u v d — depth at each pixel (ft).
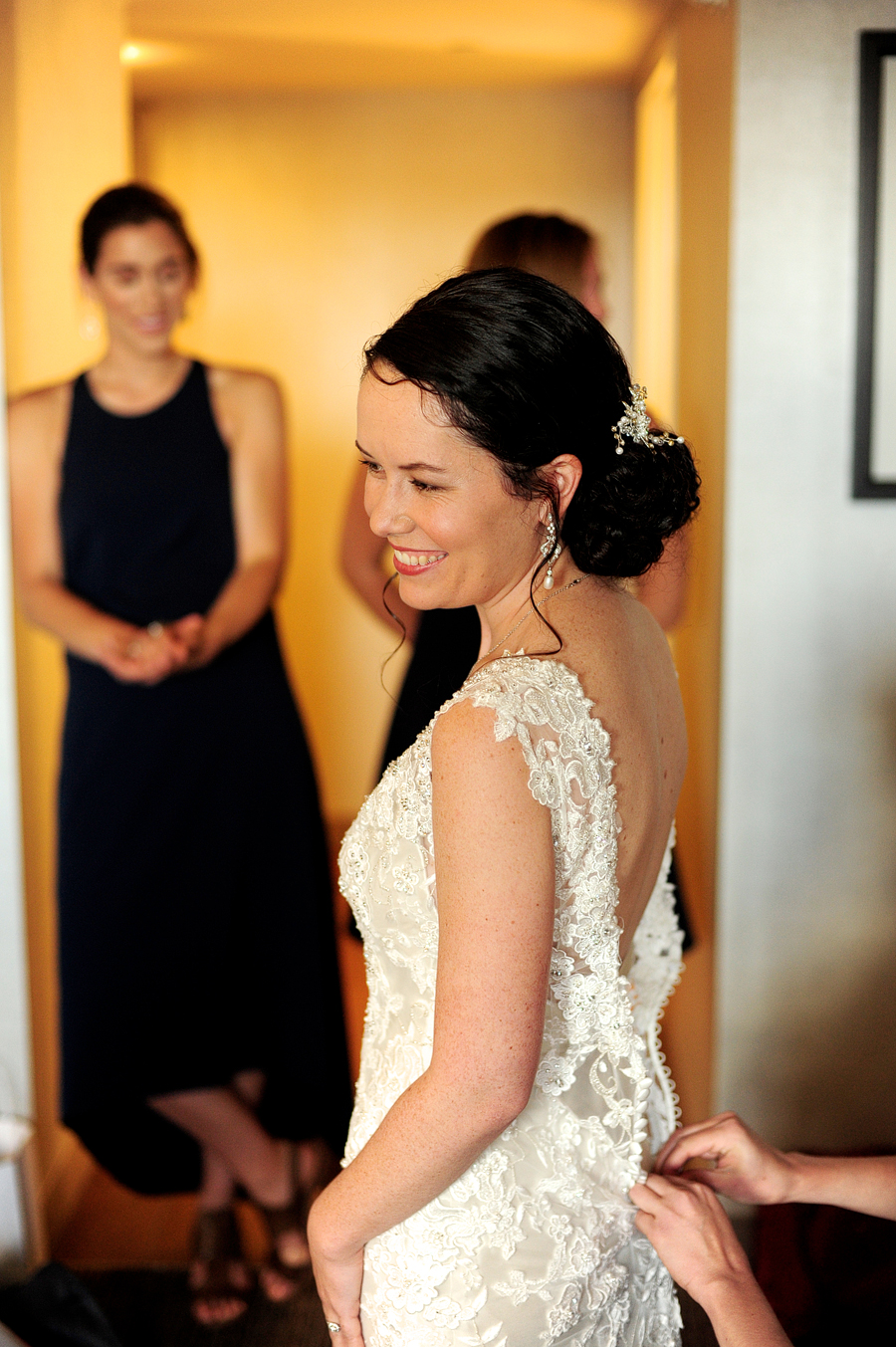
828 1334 6.14
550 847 3.13
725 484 7.67
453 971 3.11
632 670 3.58
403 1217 3.34
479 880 3.08
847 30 7.24
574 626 3.49
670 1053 9.80
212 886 7.95
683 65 9.42
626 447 3.47
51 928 8.40
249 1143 7.82
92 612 7.73
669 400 12.00
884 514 7.62
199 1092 7.85
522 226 7.29
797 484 7.62
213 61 13.50
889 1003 8.01
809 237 7.41
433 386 3.14
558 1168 3.61
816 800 7.88
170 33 12.35
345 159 15.15
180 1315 7.42
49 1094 8.30
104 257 7.65
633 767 3.51
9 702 7.54
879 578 7.67
